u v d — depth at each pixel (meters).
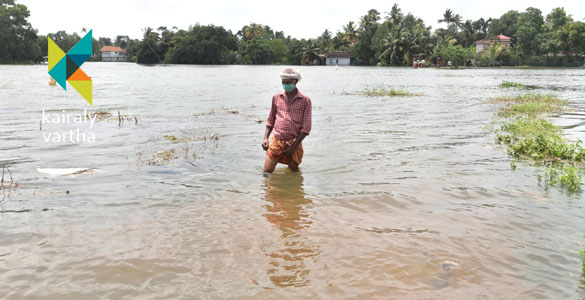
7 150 7.01
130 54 163.00
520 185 5.26
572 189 5.10
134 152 7.02
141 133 8.86
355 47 107.44
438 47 87.44
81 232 3.69
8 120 10.24
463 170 6.00
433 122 10.85
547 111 13.27
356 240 3.58
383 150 7.36
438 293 2.77
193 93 19.91
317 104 15.41
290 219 4.05
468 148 7.55
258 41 117.56
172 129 9.43
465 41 109.44
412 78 38.31
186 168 6.01
